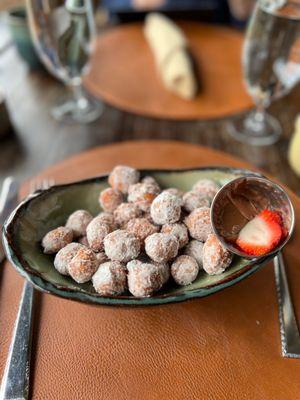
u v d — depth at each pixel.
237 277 0.17
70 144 0.36
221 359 0.18
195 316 0.20
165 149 0.31
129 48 0.49
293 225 0.19
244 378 0.17
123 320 0.20
